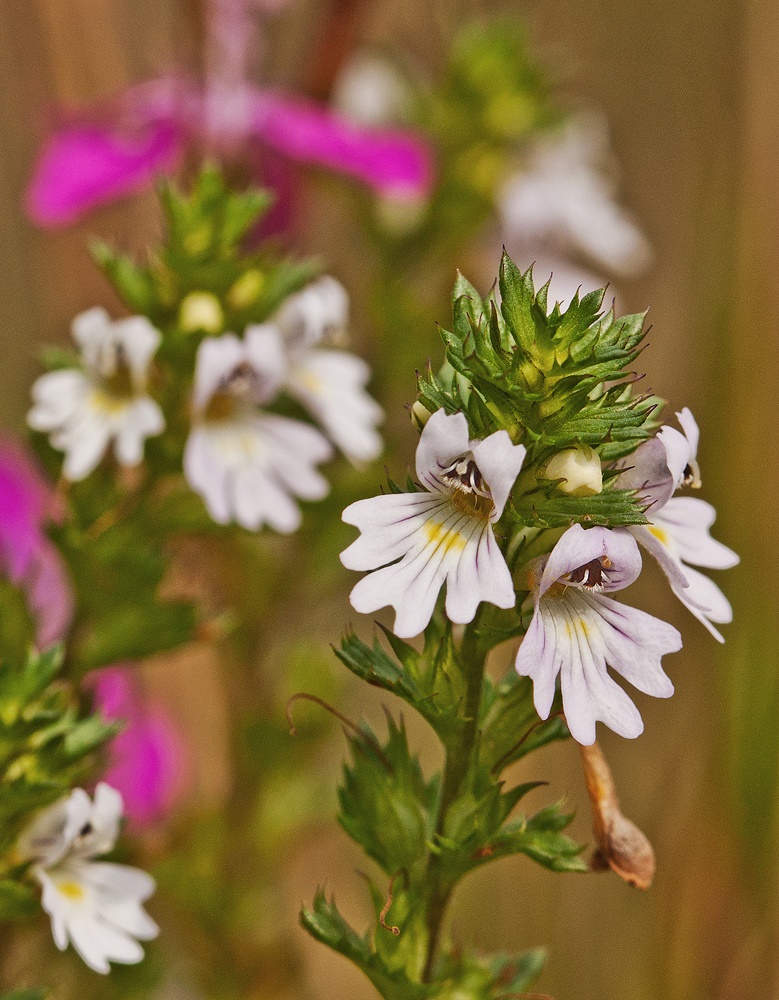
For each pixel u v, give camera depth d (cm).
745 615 31
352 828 25
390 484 24
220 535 28
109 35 32
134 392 27
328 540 31
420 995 25
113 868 26
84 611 28
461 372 24
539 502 24
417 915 25
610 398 24
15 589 27
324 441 28
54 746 25
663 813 32
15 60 32
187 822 31
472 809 24
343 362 29
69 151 30
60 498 28
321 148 31
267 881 32
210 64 31
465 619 24
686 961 31
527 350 24
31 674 25
